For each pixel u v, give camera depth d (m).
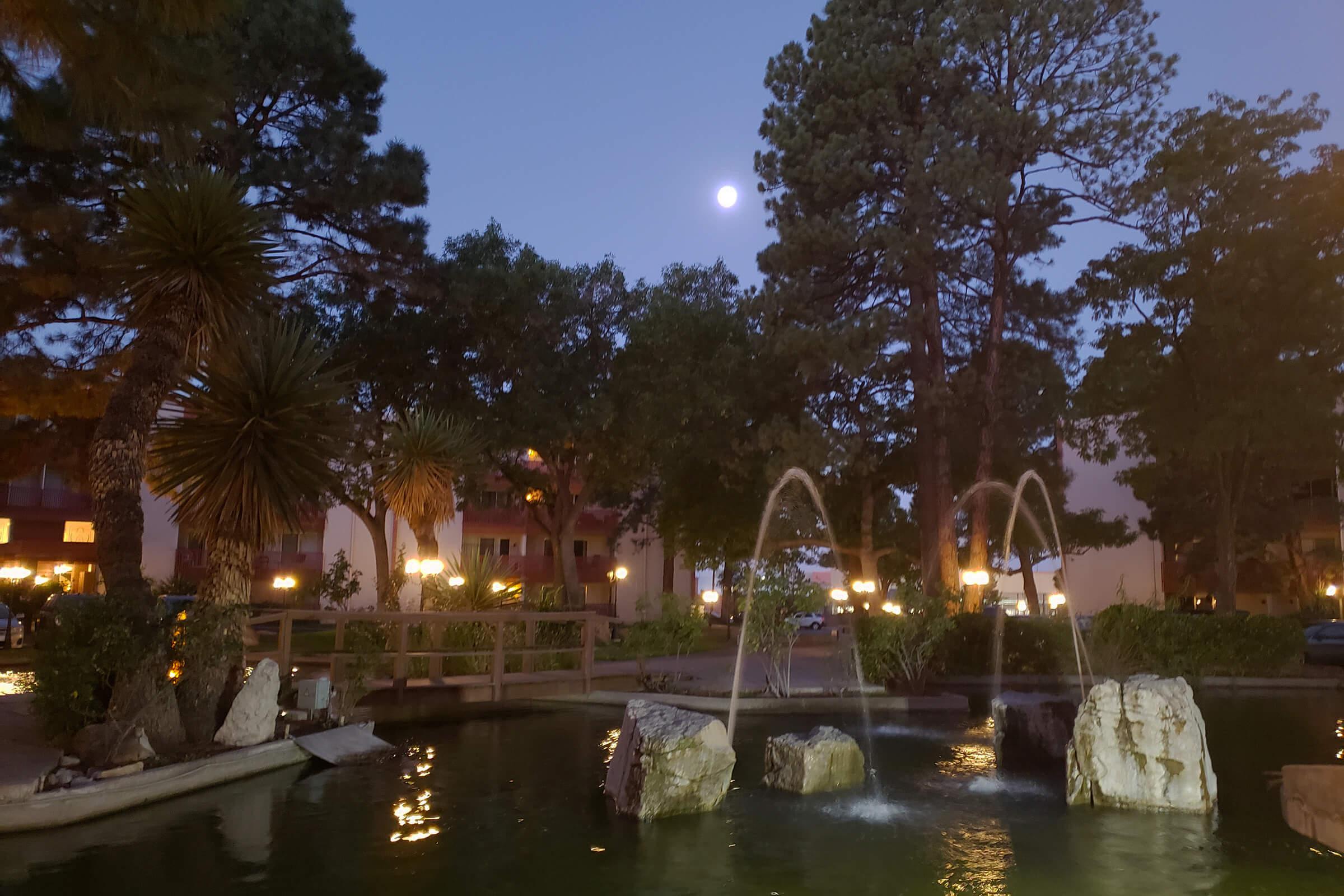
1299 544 41.81
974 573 25.88
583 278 37.69
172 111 8.89
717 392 31.06
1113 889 6.54
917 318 26.64
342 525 46.28
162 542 42.75
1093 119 25.11
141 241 10.62
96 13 8.17
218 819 8.30
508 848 7.47
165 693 9.96
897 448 33.59
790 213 28.33
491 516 51.28
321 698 12.09
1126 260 26.00
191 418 11.35
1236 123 24.64
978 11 26.12
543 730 13.68
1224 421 24.30
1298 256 23.83
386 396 32.19
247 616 11.03
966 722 15.21
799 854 7.38
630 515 52.03
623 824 8.23
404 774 10.38
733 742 13.04
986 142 26.12
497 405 33.44
